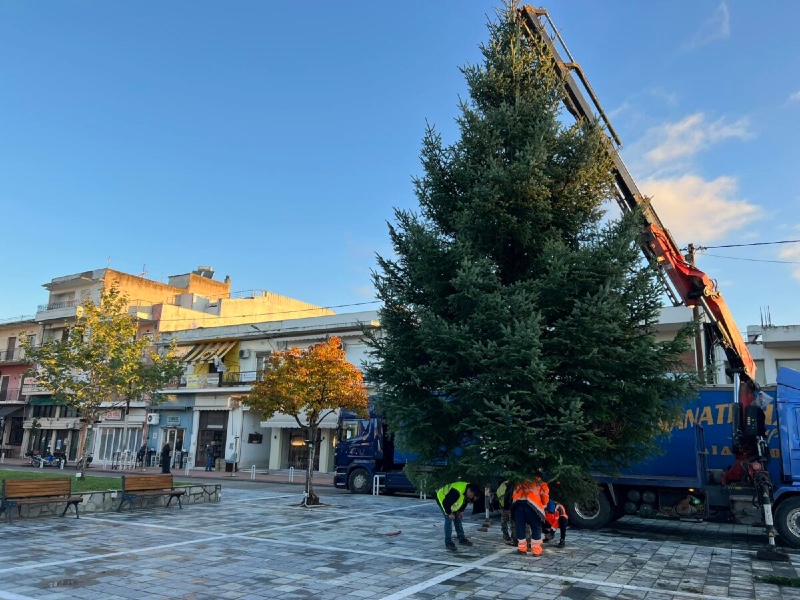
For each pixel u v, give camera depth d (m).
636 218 10.53
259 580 7.62
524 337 8.72
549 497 10.17
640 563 9.15
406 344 10.69
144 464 33.53
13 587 7.00
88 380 20.95
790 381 11.61
